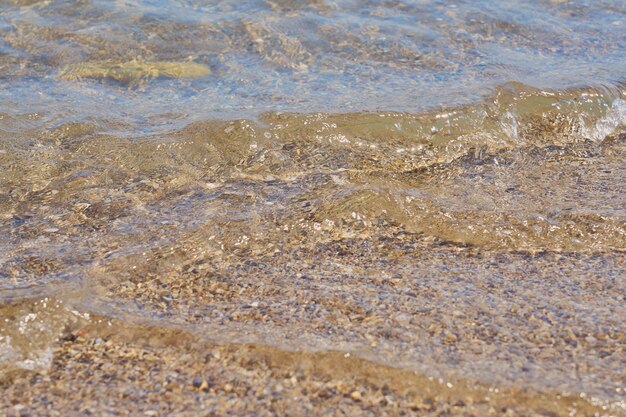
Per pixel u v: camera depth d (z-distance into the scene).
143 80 13.06
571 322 7.42
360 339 7.18
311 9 15.84
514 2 16.39
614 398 6.36
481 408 6.35
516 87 12.34
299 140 11.20
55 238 8.98
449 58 13.87
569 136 11.72
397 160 10.95
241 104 12.12
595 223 9.28
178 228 9.17
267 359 6.92
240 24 15.10
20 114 11.59
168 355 7.04
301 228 9.27
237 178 10.36
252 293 8.05
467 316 7.54
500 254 8.83
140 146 10.84
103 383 6.70
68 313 7.55
